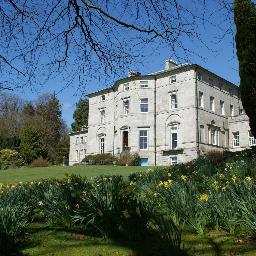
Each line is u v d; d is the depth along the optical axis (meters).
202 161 18.30
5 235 5.57
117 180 9.23
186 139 42.88
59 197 7.44
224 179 9.91
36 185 11.04
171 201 6.83
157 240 5.77
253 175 11.59
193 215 6.32
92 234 6.55
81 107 79.69
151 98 46.22
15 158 46.97
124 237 6.19
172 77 45.12
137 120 45.91
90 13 6.55
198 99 43.66
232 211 6.23
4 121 73.31
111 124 50.94
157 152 44.84
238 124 48.47
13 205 6.68
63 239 6.30
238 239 5.86
